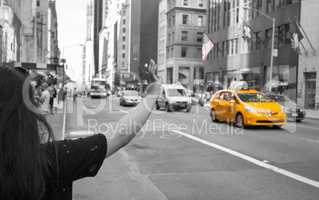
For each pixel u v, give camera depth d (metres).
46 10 95.81
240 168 7.91
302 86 35.00
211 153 9.80
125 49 143.75
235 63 50.66
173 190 6.17
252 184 6.54
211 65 59.56
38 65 24.25
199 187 6.36
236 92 17.17
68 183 1.24
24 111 1.13
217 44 57.59
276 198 5.68
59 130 13.75
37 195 1.11
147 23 116.94
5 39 36.41
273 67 40.53
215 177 7.09
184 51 82.44
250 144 11.41
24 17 61.78
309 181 6.73
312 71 33.66
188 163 8.48
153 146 11.07
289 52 37.47
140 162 8.62
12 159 1.07
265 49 42.44
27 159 1.10
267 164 8.30
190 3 82.25
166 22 89.25
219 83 53.44
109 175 7.31
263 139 12.59
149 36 115.69
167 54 87.94
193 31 82.56
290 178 6.98
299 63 35.47
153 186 6.45
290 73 37.22
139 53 116.38
